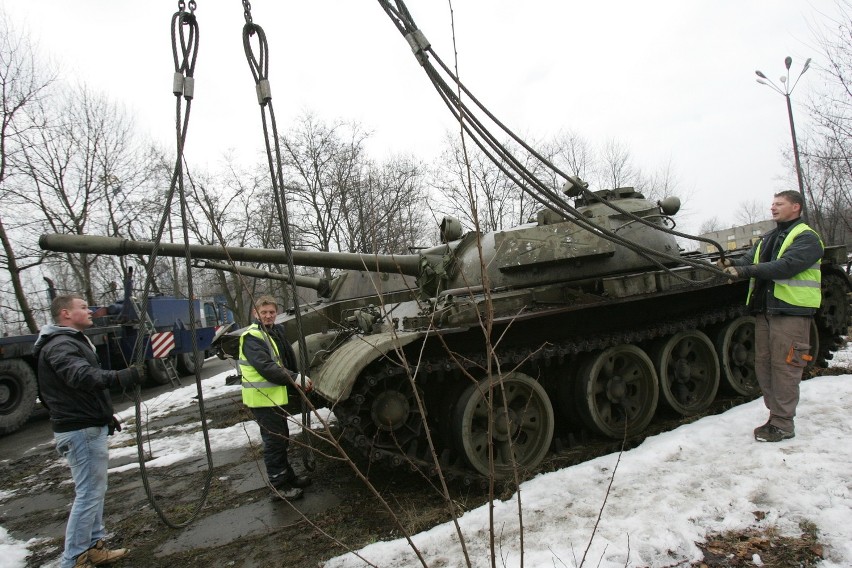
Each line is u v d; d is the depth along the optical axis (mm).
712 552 3352
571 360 5805
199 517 5102
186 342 16516
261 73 3955
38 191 18391
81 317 4109
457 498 4727
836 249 7547
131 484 6387
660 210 7445
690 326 6340
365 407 4730
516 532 3801
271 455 5238
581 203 7375
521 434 5445
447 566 3463
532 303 5383
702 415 6324
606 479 4570
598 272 6199
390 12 3568
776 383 4949
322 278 9945
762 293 5066
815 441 4758
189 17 3637
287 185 23219
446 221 7113
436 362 4887
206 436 3691
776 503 3820
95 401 4082
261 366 4934
